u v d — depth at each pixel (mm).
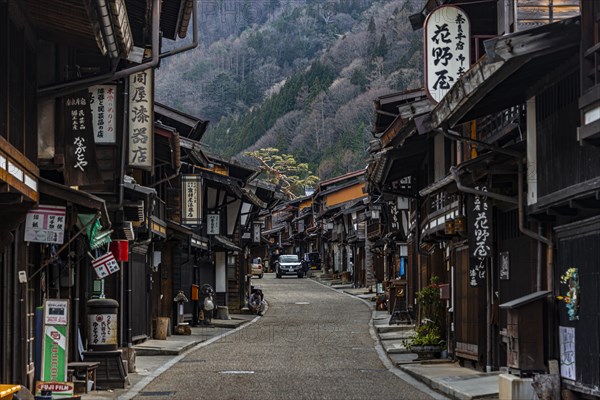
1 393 8672
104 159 16906
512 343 14711
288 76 146375
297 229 104875
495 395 15062
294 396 16141
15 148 12586
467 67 19203
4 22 12031
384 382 18672
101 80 15070
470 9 19797
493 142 18172
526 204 15234
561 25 11688
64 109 15461
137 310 27828
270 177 109562
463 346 20797
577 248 13133
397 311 35656
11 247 14219
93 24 12562
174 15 22344
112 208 16922
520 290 16984
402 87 115625
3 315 13812
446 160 24188
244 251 53062
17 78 13086
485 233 17844
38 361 15680
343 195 80875
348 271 77062
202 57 159375
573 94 13047
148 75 19016
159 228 28781
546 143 14250
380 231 47531
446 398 15977
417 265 33594
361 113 120062
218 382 18531
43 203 14898
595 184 11977
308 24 161375
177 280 34156
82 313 20906
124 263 24844
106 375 17266
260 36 158625
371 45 129125
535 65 13203
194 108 145875
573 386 13211
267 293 65625
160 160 27875
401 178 31656
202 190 36750
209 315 39500
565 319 13672
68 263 18250
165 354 25844
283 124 125000
